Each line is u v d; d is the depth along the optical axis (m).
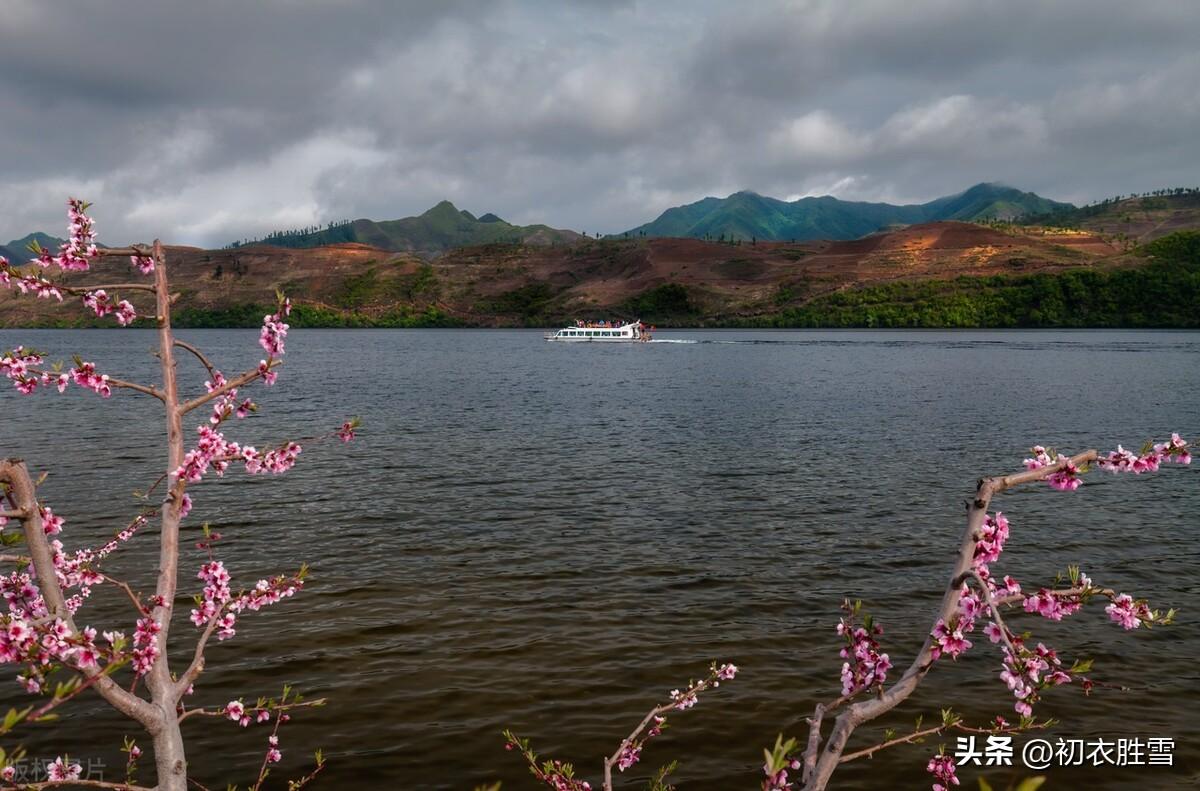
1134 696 12.89
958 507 26.64
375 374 101.12
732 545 21.83
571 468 33.62
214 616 5.54
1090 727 11.92
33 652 4.18
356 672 13.59
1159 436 44.88
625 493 28.58
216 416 5.38
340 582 18.33
